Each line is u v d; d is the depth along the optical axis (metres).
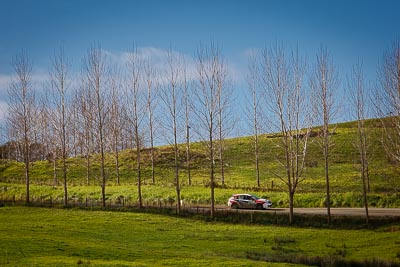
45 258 28.91
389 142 59.75
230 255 34.84
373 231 43.62
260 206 57.34
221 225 48.50
